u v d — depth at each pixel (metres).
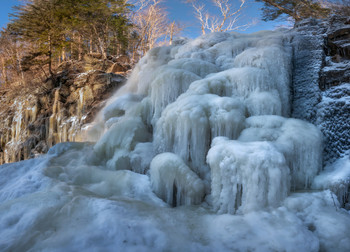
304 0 14.13
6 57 28.58
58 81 17.91
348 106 4.61
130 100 7.89
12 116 17.11
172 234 2.87
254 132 4.27
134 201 3.80
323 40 6.12
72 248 2.45
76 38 25.27
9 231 2.84
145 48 28.78
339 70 5.30
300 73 5.91
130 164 5.45
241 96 5.36
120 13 24.17
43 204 3.33
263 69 5.62
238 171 3.41
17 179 5.01
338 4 10.89
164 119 5.02
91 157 5.96
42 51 20.08
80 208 3.25
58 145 6.64
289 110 5.50
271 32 8.26
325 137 4.62
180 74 5.96
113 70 20.48
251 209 3.21
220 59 7.46
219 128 4.45
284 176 3.32
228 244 2.74
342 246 2.63
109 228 2.78
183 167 4.16
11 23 22.05
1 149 16.59
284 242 2.64
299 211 3.16
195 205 3.97
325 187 3.72
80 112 14.27
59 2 20.95
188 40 10.30
